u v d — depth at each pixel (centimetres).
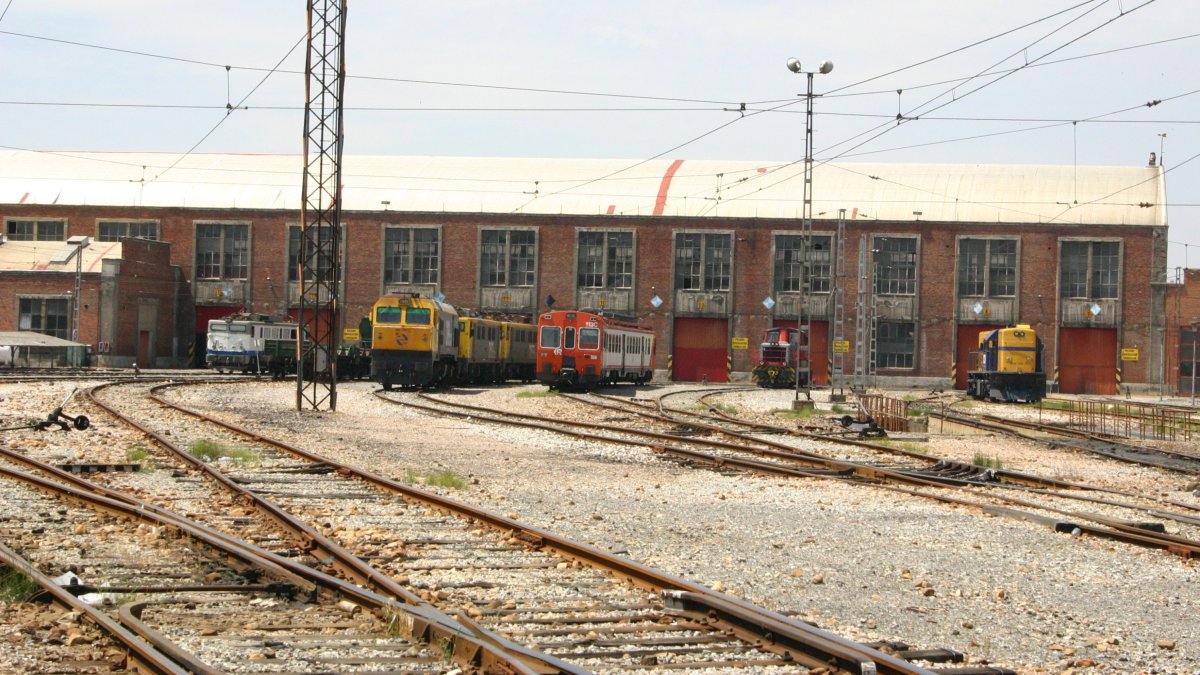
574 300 8344
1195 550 1427
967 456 2869
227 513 1530
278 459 2203
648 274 8306
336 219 3694
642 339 6688
